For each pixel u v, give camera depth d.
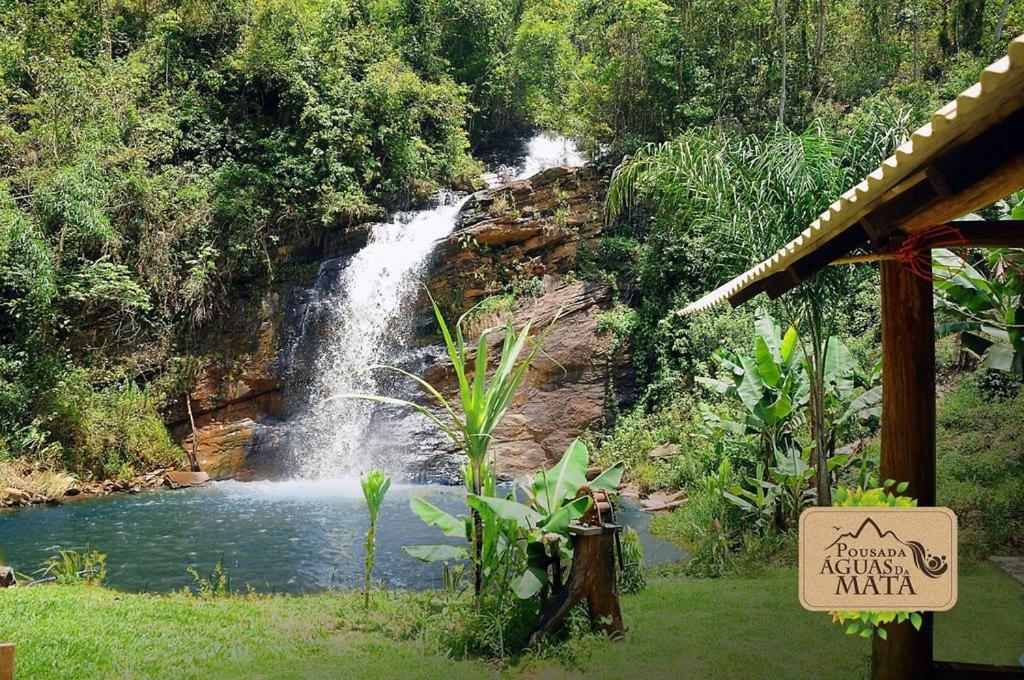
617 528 5.69
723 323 17.09
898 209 3.26
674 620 5.94
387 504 14.39
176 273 20.11
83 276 18.39
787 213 8.56
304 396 19.94
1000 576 6.69
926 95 21.20
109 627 5.87
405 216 23.05
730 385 10.22
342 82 24.19
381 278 20.98
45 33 19.89
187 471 17.73
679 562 8.80
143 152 20.72
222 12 24.53
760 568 7.96
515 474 17.48
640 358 18.50
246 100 23.86
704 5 24.78
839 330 13.70
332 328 20.69
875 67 25.72
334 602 7.03
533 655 5.13
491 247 20.67
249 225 20.94
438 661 5.18
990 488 9.17
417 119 25.72
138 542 11.04
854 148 8.60
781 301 9.02
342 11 26.41
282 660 5.20
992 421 11.23
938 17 26.61
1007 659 4.68
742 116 24.89
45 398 17.00
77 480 16.20
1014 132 2.56
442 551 6.32
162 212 20.19
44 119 19.41
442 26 30.72
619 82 24.92
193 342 19.92
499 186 22.91
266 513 13.49
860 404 9.28
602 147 24.20
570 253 20.55
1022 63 2.13
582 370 18.64
